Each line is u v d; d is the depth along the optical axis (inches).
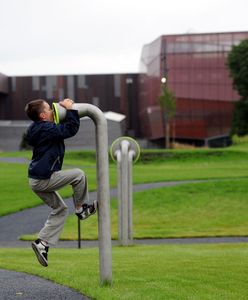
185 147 4753.9
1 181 1971.0
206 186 1620.3
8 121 5551.2
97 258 633.0
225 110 5068.9
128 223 958.4
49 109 382.6
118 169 957.2
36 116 377.7
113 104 5871.1
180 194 1530.5
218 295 387.9
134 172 2346.2
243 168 2507.4
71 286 423.5
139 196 1520.7
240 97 4992.6
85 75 5866.1
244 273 484.1
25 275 487.8
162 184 1819.6
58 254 689.6
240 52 4643.2
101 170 406.9
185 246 891.4
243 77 4621.1
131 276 463.5
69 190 1713.8
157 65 5108.3
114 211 1382.9
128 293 386.6
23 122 5482.3
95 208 386.6
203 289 408.2
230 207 1408.7
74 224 1247.5
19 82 5905.5
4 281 457.1
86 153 3228.3
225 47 5049.2
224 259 578.2
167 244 985.5
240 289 413.4
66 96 5861.2
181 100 5068.9
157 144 5408.5
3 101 5910.4
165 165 2854.3
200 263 546.9
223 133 5103.3
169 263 549.6
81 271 496.4
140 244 1002.7
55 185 374.3
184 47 5059.1
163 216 1334.9
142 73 5580.7
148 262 559.5
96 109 404.8
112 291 392.5
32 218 1311.5
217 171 2335.1
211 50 5068.9
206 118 5103.3
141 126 5856.3
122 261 571.2
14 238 1091.3
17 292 411.2
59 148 375.6
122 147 955.3
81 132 3786.9
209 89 5064.0
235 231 1183.6
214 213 1358.3
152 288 405.4
